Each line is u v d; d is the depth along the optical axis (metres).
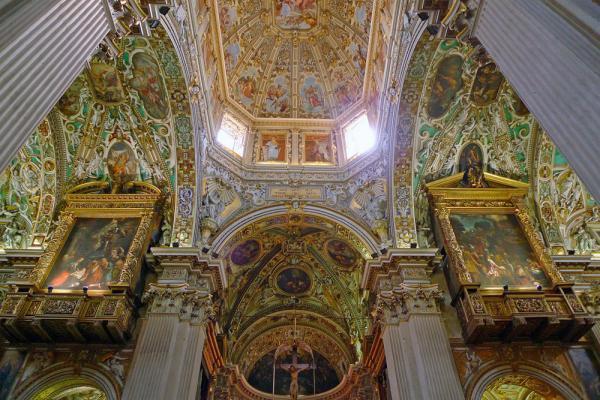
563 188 14.17
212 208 14.41
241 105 18.34
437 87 13.11
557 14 5.59
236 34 17.69
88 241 12.90
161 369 10.30
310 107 19.12
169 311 11.43
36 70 5.21
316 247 17.03
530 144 14.05
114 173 14.20
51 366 10.72
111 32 7.32
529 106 5.80
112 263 12.38
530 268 12.30
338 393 18.56
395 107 13.69
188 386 10.54
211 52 15.88
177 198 13.73
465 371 10.62
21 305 10.73
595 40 4.92
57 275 11.98
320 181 15.86
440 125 13.88
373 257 13.52
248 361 19.56
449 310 11.98
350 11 17.62
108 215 13.54
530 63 5.83
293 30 19.30
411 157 14.09
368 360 14.89
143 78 12.77
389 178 14.23
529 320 10.56
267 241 16.64
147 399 9.78
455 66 12.58
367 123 17.25
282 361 20.33
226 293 16.48
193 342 11.28
